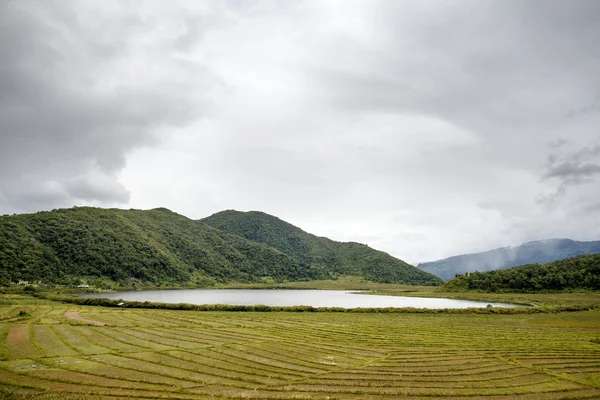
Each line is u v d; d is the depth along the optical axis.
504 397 42.75
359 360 56.66
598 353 62.22
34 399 37.34
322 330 80.69
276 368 51.75
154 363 51.91
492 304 152.38
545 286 187.75
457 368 53.09
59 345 59.53
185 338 68.44
